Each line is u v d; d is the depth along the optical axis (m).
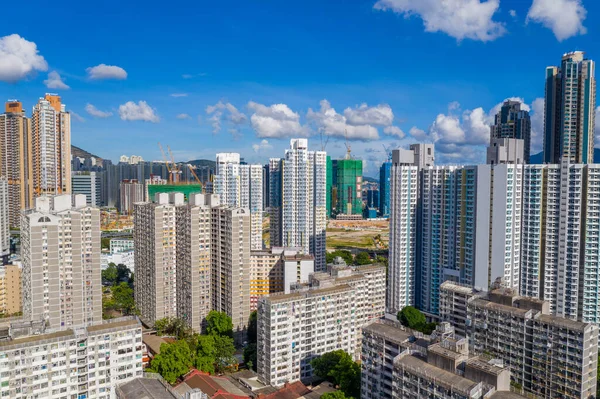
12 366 172.38
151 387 172.38
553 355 197.88
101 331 190.38
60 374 181.75
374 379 193.50
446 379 148.50
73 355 184.25
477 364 148.88
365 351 198.12
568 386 193.62
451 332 171.50
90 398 188.62
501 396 138.38
